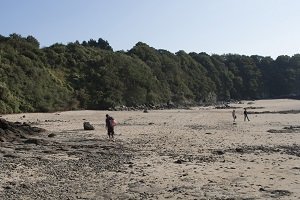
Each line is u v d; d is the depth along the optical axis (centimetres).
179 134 4303
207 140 3741
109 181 1925
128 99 11544
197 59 19438
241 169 2225
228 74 19588
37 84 9812
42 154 2780
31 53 11238
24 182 1877
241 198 1591
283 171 2147
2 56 10006
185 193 1684
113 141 3681
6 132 3647
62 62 12200
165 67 15675
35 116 7219
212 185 1833
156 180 1950
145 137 4022
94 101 10625
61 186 1809
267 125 5419
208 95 16450
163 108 10962
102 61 12756
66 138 3900
